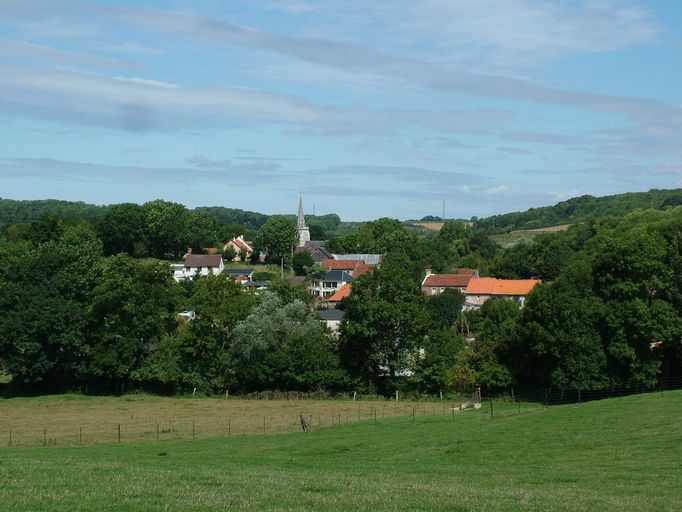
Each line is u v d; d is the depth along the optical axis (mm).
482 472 36688
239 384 87312
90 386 88375
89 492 25844
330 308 156250
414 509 23969
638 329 73188
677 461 37156
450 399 81562
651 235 80125
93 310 87375
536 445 43969
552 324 74875
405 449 46062
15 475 30203
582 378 73188
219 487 27844
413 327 83375
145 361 87438
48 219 176625
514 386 79812
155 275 90125
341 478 32188
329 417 68125
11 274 90250
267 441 52969
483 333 89188
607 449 41344
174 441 54594
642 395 60812
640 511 24703
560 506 25250
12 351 85688
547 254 180875
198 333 87875
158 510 22672
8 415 72375
